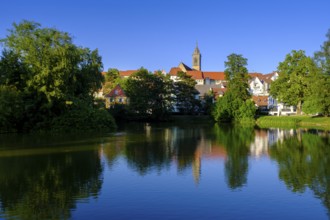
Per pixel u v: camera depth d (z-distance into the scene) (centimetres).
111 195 2091
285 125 8225
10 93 5619
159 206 1906
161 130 6750
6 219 1712
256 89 15388
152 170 2781
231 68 10425
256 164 3030
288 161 3153
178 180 2455
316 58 7631
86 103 6600
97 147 4078
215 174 2644
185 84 11500
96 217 1744
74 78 6175
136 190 2202
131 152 3688
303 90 8969
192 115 11606
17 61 5944
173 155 3503
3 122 5691
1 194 2108
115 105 10812
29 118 5956
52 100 5875
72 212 1809
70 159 3241
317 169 2791
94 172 2691
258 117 10000
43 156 3394
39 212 1803
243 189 2231
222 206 1906
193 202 1972
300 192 2155
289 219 1723
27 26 5878
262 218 1736
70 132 6025
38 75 5647
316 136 5331
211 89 14112
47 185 2305
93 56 8238
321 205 1912
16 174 2616
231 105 9738
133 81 11012
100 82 8375
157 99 10731
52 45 5922
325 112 8019
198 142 4625
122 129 6962
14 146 4134
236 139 5016
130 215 1770
